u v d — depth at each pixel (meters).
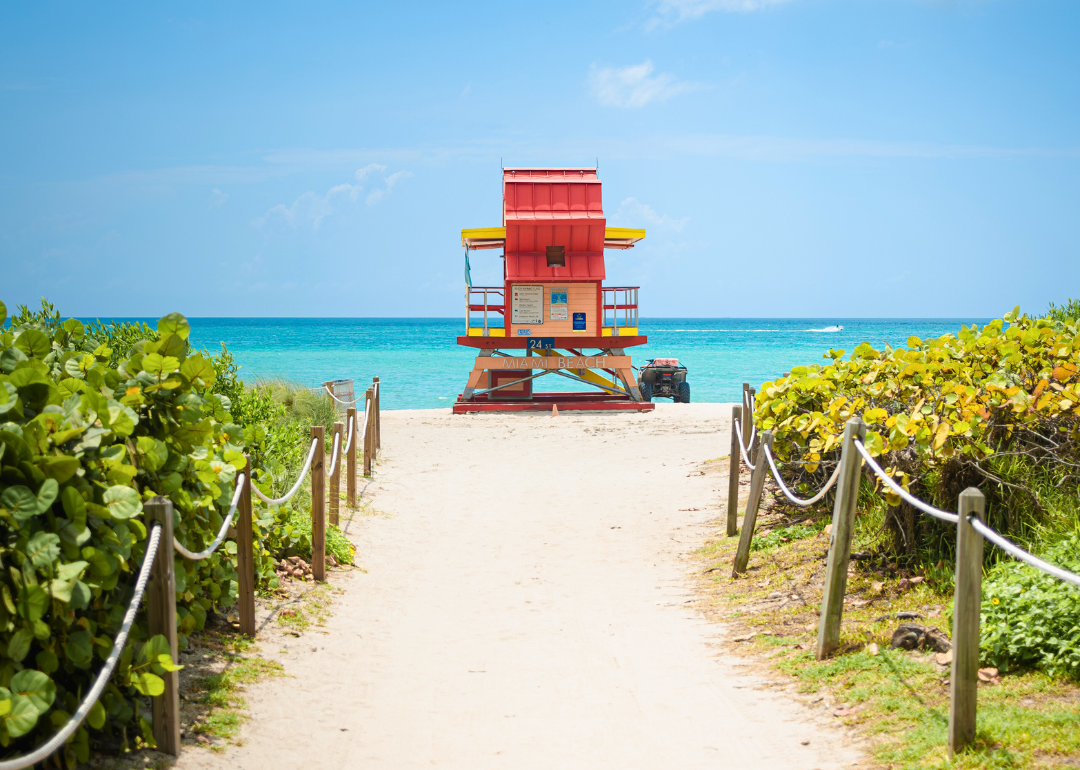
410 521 10.61
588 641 6.19
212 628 5.80
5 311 4.52
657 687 5.20
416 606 7.19
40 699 3.11
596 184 23.95
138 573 4.14
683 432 17.92
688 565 8.32
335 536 8.60
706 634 6.21
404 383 42.38
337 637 6.19
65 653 3.55
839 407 7.23
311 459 7.44
